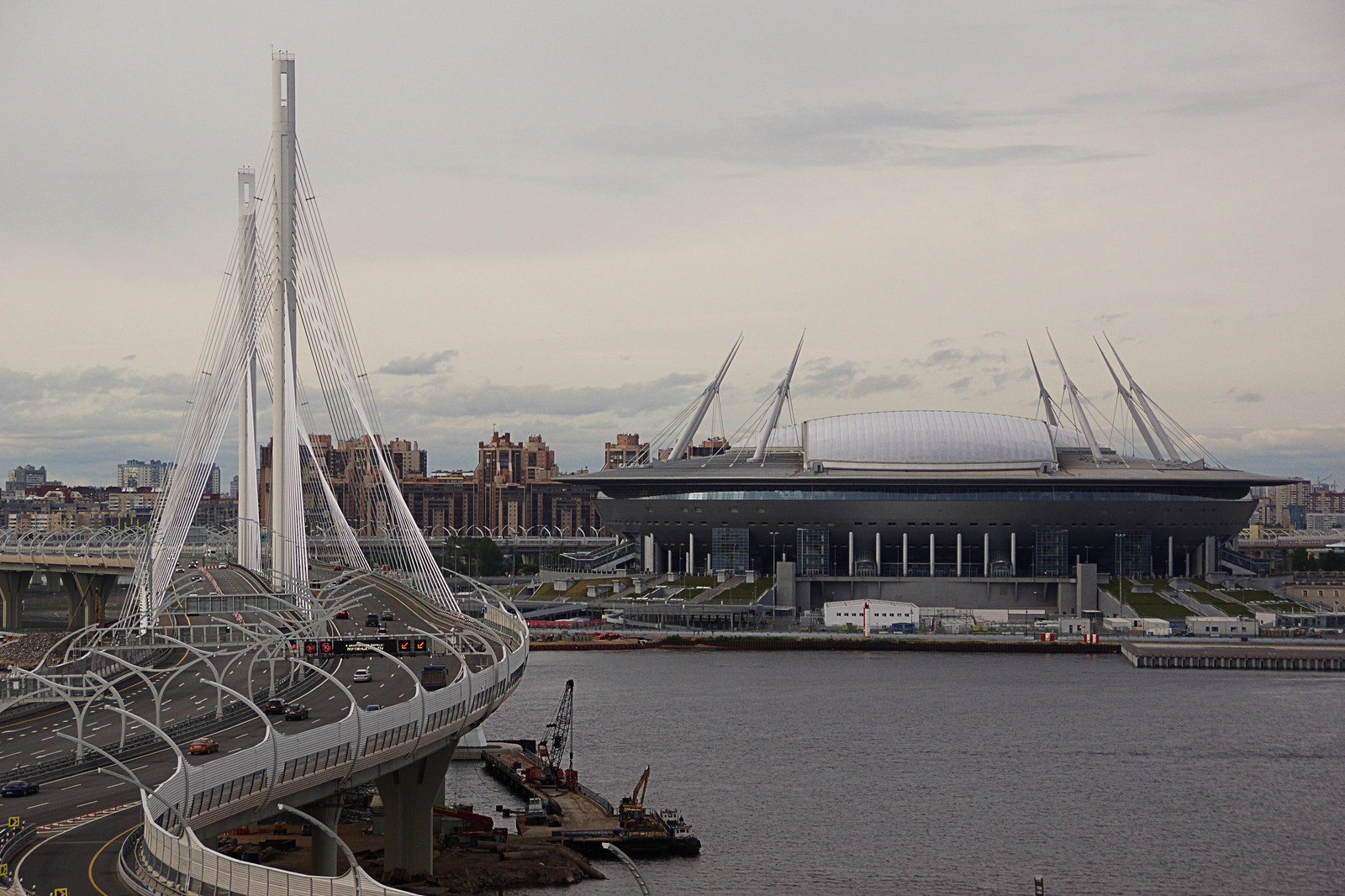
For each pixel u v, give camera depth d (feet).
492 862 552.41
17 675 488.02
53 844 364.58
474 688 521.65
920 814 643.86
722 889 536.83
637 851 582.35
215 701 578.25
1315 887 545.85
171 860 327.47
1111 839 605.73
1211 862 574.97
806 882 545.03
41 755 469.98
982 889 538.06
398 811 531.09
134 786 425.28
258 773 385.70
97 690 476.54
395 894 306.14
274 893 314.76
